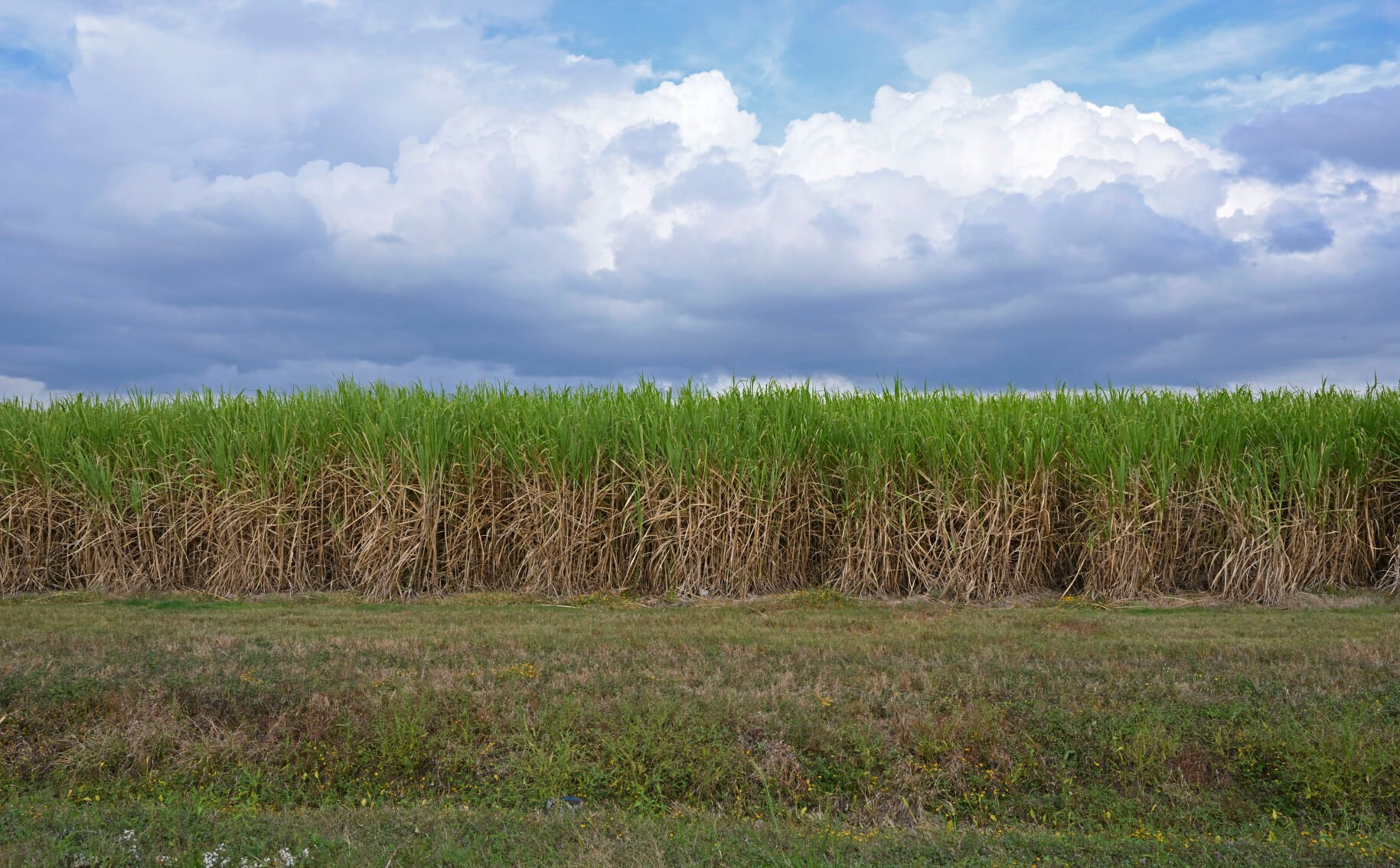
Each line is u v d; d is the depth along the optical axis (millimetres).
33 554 11234
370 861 4418
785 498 10891
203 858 4398
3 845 4551
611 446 11141
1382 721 5996
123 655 7336
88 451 11547
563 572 10789
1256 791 5504
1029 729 6035
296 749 6055
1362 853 4496
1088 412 11773
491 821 5043
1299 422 10945
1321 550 10492
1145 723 5980
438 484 10961
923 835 4859
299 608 9953
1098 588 10508
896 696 6484
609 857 4496
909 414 11305
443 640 8047
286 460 11016
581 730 6023
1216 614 9461
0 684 6559
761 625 8898
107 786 5703
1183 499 10719
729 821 5168
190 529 11117
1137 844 4652
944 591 10359
